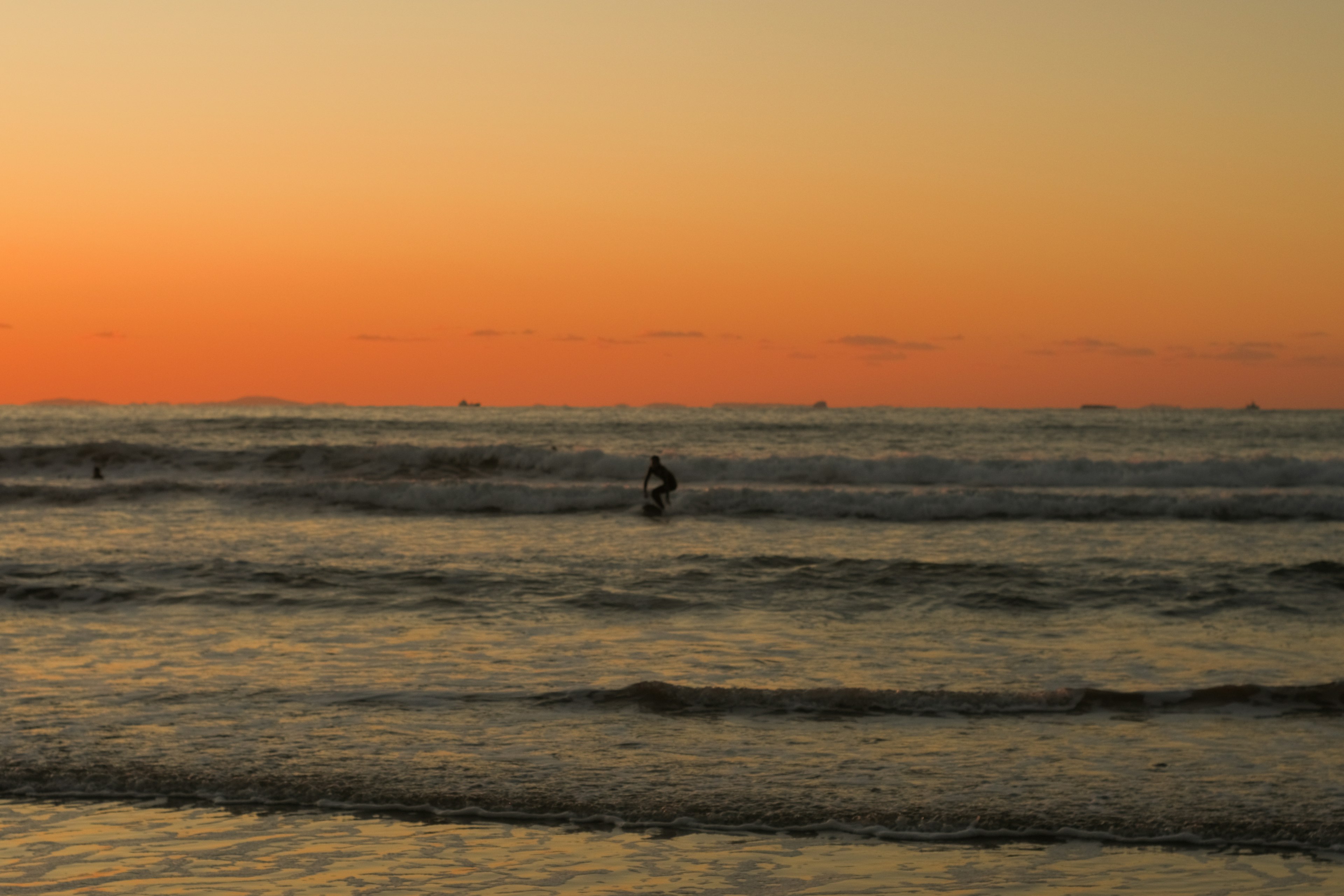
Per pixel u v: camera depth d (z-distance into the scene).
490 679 13.06
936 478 43.41
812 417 121.19
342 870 7.61
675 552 24.47
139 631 15.90
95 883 7.37
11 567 20.75
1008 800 8.87
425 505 33.62
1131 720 11.27
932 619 17.11
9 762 9.82
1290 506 31.53
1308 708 11.66
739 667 13.84
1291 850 7.91
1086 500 31.81
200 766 9.73
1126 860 7.75
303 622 16.61
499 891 7.23
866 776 9.51
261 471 43.78
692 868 7.63
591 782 9.36
